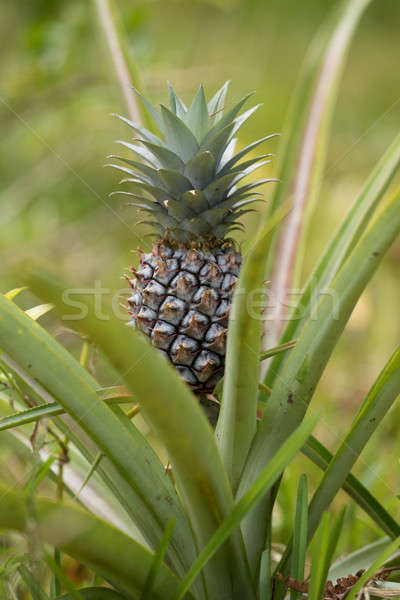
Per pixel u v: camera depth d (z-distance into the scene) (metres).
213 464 1.32
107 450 1.36
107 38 1.68
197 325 1.44
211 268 1.45
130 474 1.37
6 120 2.81
